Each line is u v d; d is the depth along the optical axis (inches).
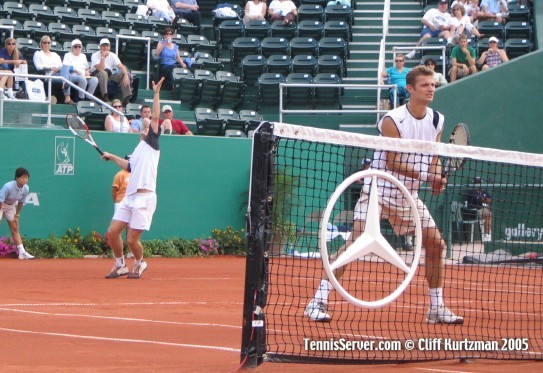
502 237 658.8
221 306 521.7
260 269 302.5
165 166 1085.8
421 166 386.0
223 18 1492.4
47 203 1043.9
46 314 467.5
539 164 369.4
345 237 382.0
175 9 1520.7
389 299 337.7
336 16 1504.7
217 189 1104.8
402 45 1461.6
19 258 993.5
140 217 732.7
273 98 1337.4
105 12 1427.2
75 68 1226.6
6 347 346.0
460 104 1196.5
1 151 1032.2
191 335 387.5
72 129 751.1
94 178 1057.5
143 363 311.1
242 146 1114.1
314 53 1417.3
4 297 570.9
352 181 331.0
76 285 668.7
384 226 399.5
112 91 1264.8
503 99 1190.3
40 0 1438.2
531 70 1184.8
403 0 1583.4
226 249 1095.0
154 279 740.0
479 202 581.0
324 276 411.8
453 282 661.9
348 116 1314.0
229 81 1342.3
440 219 565.6
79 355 327.6
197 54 1408.7
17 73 1175.0
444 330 403.5
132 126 1155.9
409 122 432.5
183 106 1338.6
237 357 327.0
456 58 1311.5
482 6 1496.1
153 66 1381.6
